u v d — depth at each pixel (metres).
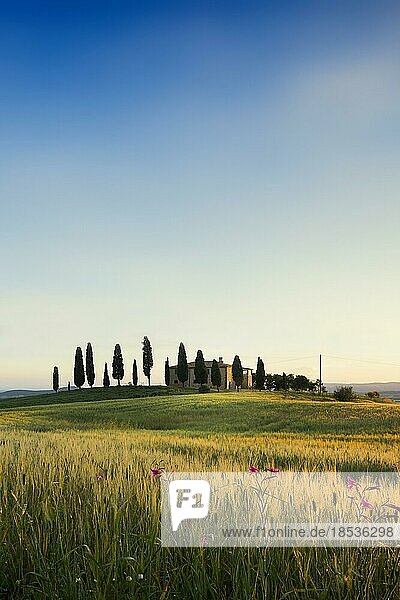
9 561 6.14
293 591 5.27
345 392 95.62
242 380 132.62
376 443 32.31
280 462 17.19
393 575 5.61
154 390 123.94
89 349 141.00
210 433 45.25
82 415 67.81
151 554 5.74
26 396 130.50
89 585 5.52
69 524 6.91
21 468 9.82
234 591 5.38
